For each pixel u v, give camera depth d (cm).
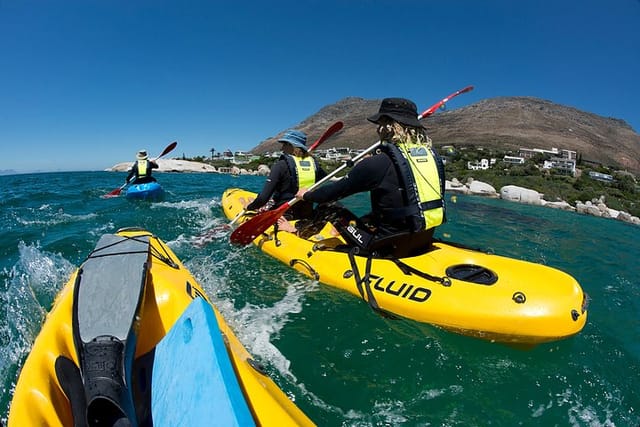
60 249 473
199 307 166
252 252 441
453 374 226
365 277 306
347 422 189
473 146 5222
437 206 297
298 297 328
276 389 171
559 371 232
